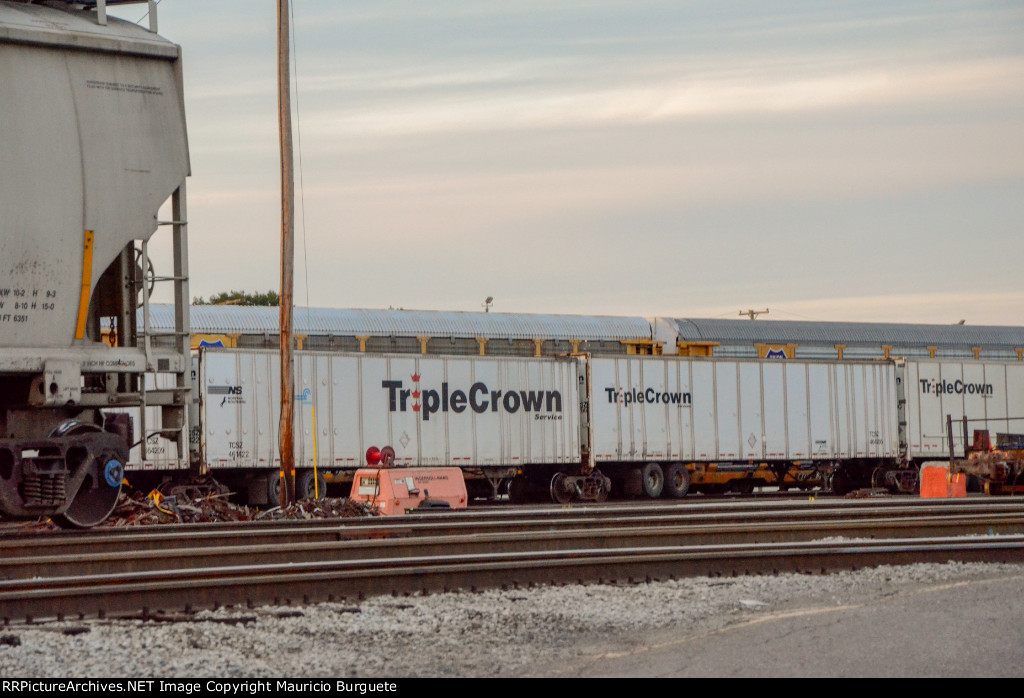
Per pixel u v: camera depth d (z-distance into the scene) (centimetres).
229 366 10050
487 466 11481
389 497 7638
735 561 4588
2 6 5200
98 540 4859
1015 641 3225
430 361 11156
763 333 14588
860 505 7431
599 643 3406
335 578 4019
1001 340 16275
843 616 3662
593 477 11969
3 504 5053
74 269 5253
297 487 10475
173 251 5678
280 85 8531
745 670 2983
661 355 12512
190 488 9550
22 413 5269
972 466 10281
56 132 5188
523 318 13238
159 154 5547
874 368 13525
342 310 12238
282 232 8456
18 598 3603
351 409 10675
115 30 5462
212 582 3844
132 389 5734
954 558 4859
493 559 4494
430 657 3228
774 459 12875
